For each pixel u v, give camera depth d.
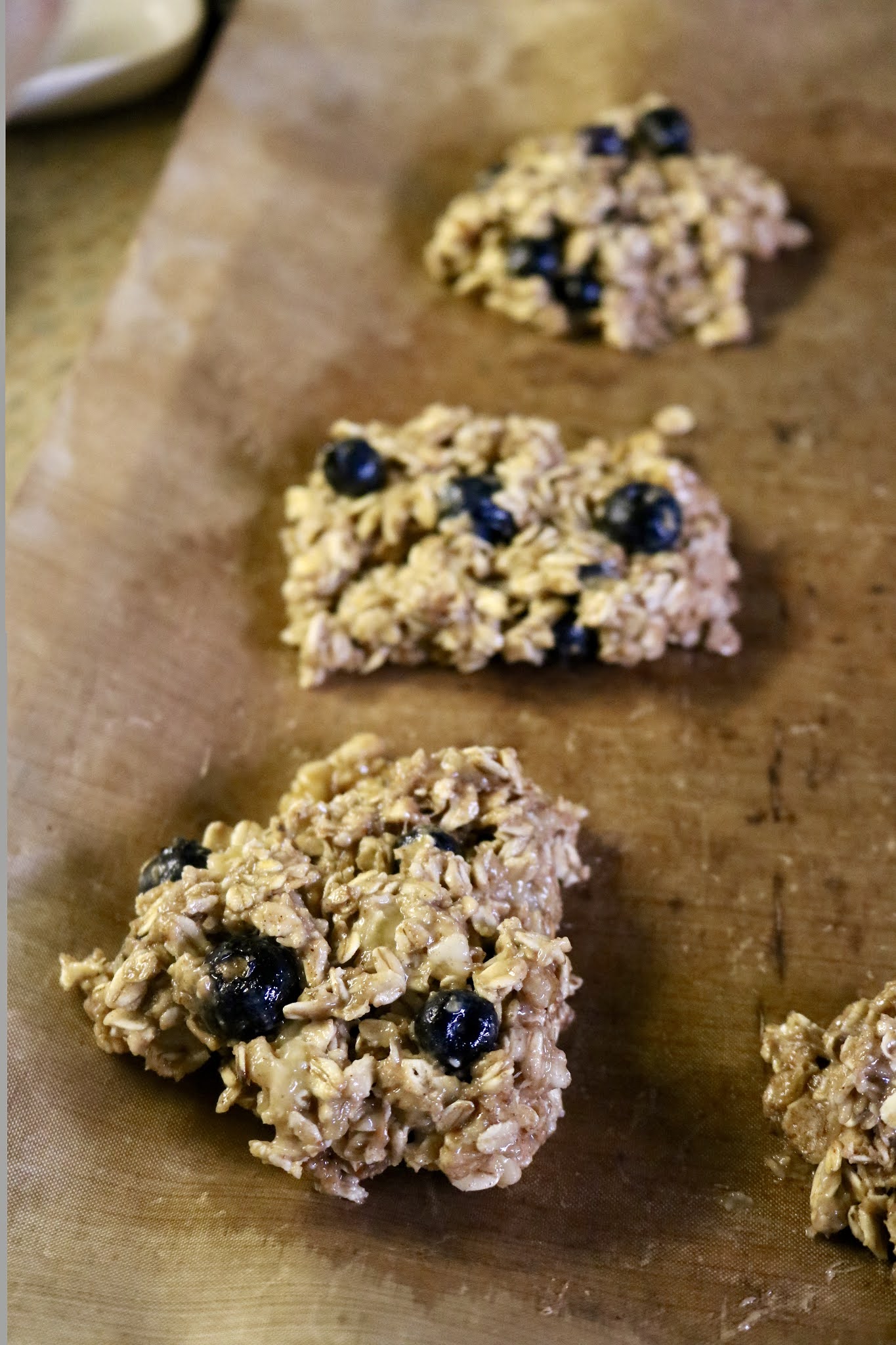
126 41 0.53
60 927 0.39
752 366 0.46
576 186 0.47
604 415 0.46
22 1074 0.37
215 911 0.37
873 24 0.51
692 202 0.47
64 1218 0.36
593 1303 0.35
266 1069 0.35
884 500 0.44
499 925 0.37
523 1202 0.36
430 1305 0.35
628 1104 0.37
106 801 0.40
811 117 0.50
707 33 0.51
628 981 0.39
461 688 0.42
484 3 0.52
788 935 0.39
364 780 0.39
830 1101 0.36
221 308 0.46
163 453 0.44
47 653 0.42
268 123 0.50
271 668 0.42
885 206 0.49
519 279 0.47
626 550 0.42
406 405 0.46
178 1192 0.36
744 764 0.41
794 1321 0.35
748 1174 0.36
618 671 0.42
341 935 0.36
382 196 0.49
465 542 0.42
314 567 0.42
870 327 0.47
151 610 0.43
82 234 0.53
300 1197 0.36
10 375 0.50
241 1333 0.34
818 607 0.43
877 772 0.41
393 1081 0.35
